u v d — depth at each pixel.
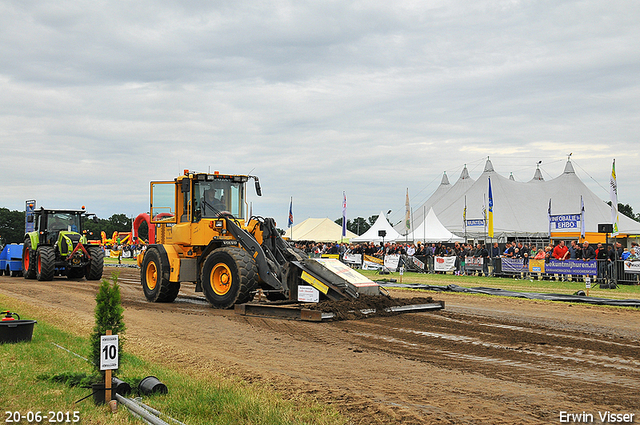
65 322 10.02
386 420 4.78
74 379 5.74
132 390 5.42
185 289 17.58
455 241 33.34
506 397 5.54
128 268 30.17
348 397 5.40
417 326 9.80
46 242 21.03
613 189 23.59
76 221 21.69
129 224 102.75
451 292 16.58
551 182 40.34
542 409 5.17
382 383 6.00
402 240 35.19
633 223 35.72
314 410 4.95
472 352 7.71
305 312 10.26
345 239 40.84
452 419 4.84
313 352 7.65
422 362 7.08
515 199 38.66
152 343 8.06
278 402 5.14
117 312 5.35
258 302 12.17
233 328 9.57
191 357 7.16
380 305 11.01
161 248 13.38
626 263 19.08
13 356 6.88
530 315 11.31
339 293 11.18
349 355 7.47
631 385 6.02
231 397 5.21
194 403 5.05
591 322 10.43
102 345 5.13
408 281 20.84
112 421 4.68
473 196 40.50
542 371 6.62
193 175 13.02
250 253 12.16
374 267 27.62
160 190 14.23
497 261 23.16
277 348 7.91
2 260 23.61
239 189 13.71
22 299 14.01
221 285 12.04
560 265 20.67
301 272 11.85
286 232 45.78
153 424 4.52
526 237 34.53
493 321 10.44
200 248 13.34
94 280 21.06
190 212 13.12
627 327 9.88
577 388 5.89
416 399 5.42
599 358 7.36
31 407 4.98
